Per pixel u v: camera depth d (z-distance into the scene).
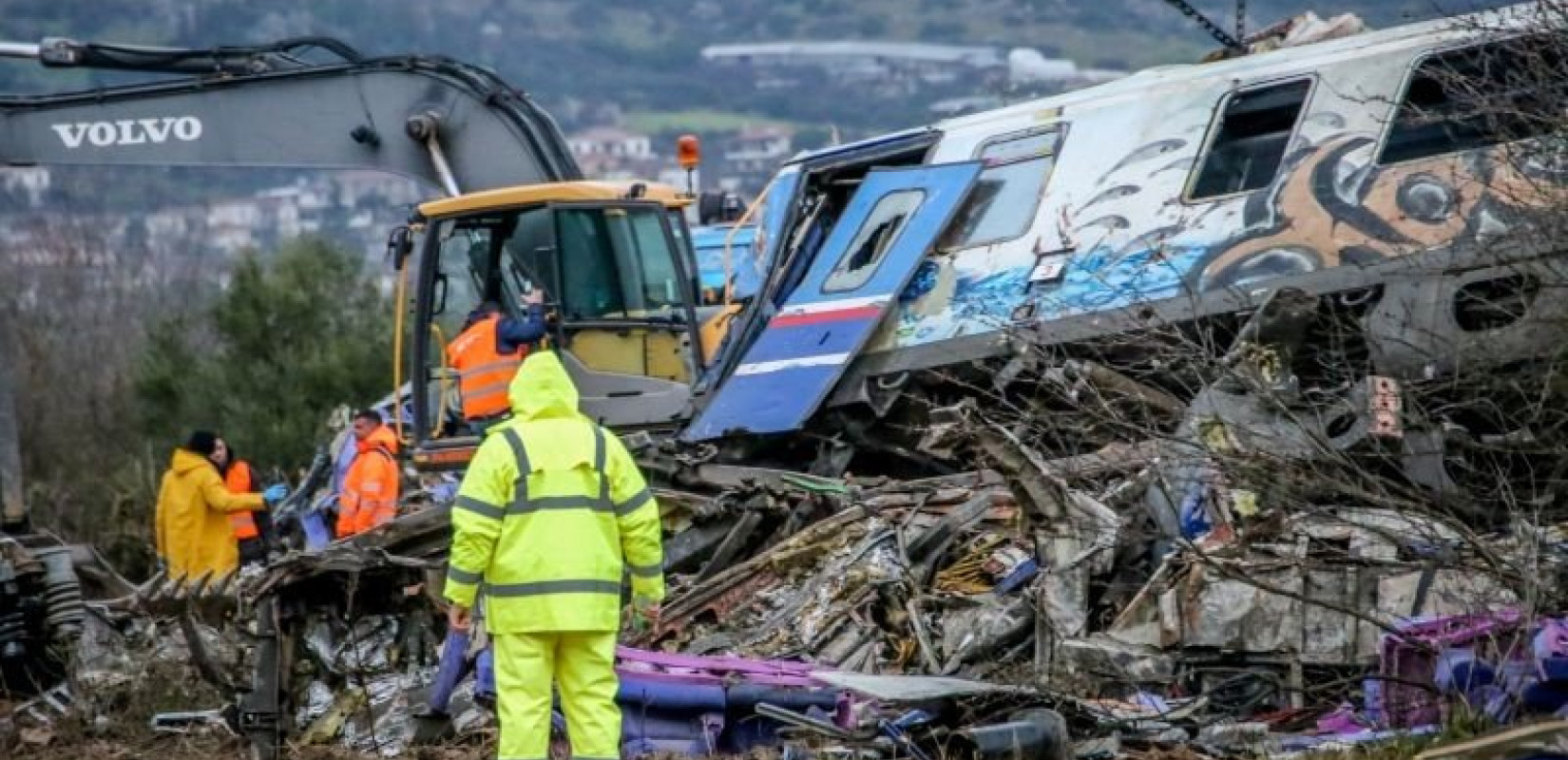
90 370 83.88
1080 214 33.84
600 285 38.69
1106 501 26.28
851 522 28.56
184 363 75.94
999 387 30.92
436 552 29.08
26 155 47.84
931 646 25.86
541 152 45.56
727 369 36.78
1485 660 22.17
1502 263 25.09
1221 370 25.03
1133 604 24.73
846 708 22.92
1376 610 23.58
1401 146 31.00
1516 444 24.58
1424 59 31.33
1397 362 29.00
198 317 81.00
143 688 29.25
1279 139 32.38
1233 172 32.81
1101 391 28.80
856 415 35.50
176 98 47.34
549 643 21.17
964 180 35.56
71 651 31.48
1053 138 35.31
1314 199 31.20
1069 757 21.53
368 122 46.62
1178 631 24.27
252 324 74.44
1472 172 29.95
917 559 27.67
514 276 39.09
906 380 34.81
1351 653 23.67
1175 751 22.23
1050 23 147.50
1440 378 28.12
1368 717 22.92
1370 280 30.03
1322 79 32.19
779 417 35.34
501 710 21.06
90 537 62.91
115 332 91.88
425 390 39.47
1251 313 30.41
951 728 22.23
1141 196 33.31
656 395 38.19
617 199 38.78
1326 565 23.47
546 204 38.62
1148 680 23.94
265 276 75.62
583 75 195.00
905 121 148.88
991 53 149.88
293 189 157.75
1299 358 30.44
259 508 43.34
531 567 20.95
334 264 76.44
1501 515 25.09
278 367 73.31
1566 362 24.86
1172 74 34.81
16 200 103.50
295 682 26.28
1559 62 25.39
